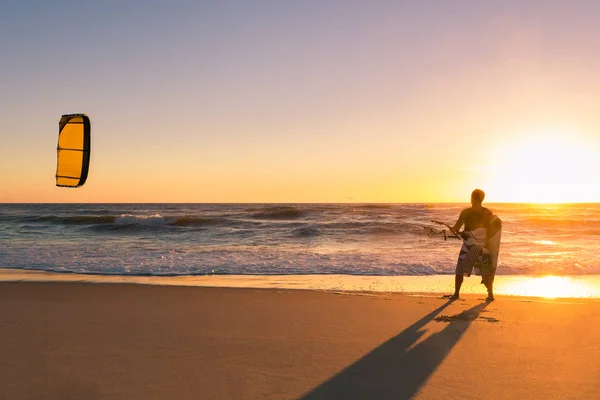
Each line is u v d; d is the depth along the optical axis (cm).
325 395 363
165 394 363
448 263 1156
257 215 3562
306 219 3231
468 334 534
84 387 375
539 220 2881
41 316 616
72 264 1179
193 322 586
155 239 1966
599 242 1806
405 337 521
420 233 2084
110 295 768
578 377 400
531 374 407
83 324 574
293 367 424
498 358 450
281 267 1125
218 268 1116
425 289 855
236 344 493
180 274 1041
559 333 538
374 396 362
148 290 812
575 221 2777
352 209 4572
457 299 740
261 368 421
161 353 461
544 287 891
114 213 5219
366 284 909
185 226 2675
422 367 425
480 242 730
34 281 927
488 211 740
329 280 959
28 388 373
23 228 2569
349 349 477
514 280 977
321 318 609
